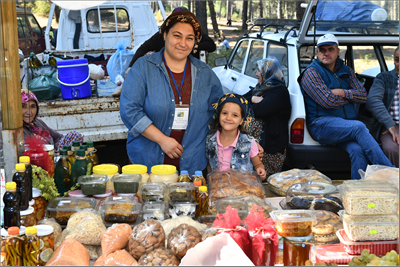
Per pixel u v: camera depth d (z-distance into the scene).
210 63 10.16
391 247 1.74
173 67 2.72
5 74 2.04
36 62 5.31
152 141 2.74
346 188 1.80
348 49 5.15
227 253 1.53
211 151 2.89
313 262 1.77
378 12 4.38
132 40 7.20
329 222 1.94
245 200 2.16
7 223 1.65
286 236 1.75
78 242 1.72
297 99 4.25
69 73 4.50
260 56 5.33
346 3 4.19
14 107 2.08
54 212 1.98
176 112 2.70
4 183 2.01
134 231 1.70
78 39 7.30
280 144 4.20
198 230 1.80
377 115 4.40
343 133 4.00
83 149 2.34
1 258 1.54
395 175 2.15
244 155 2.86
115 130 4.66
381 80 4.50
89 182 2.11
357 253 1.73
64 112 4.47
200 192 2.12
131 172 2.26
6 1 2.02
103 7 7.16
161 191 2.08
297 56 4.52
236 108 2.74
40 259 1.62
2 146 2.12
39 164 2.20
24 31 8.36
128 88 2.66
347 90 4.21
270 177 2.77
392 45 5.07
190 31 2.58
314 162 4.23
